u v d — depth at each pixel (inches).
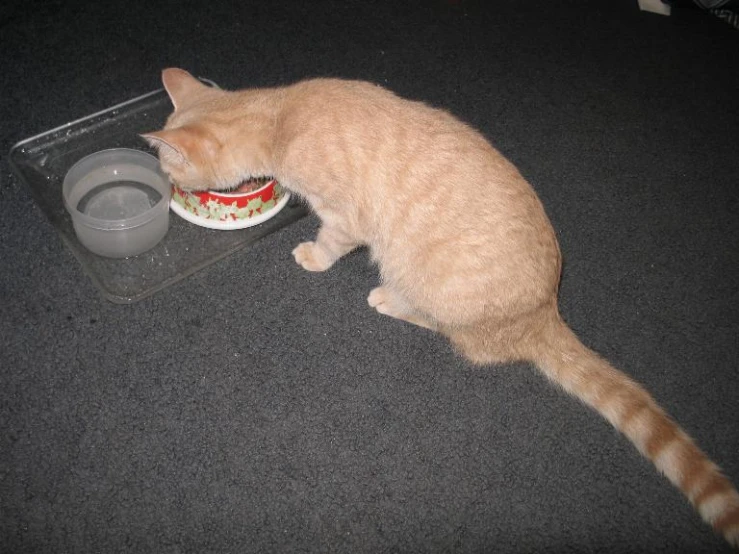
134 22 47.4
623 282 40.6
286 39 48.0
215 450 34.3
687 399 37.4
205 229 39.9
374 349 37.5
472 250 33.1
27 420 34.1
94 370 35.4
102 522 32.4
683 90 49.1
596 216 42.8
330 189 34.3
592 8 52.7
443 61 48.4
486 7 51.7
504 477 34.9
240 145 34.5
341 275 39.4
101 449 33.8
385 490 34.2
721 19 53.2
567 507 34.4
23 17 46.4
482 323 34.6
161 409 34.9
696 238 42.6
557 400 36.9
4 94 43.2
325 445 34.9
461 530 33.6
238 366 36.3
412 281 35.1
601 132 46.4
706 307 40.2
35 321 36.3
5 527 32.0
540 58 49.4
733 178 45.4
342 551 32.9
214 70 45.9
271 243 39.9
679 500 34.9
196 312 37.4
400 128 33.3
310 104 33.9
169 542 32.3
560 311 39.3
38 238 38.5
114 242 37.7
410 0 51.3
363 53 48.1
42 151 41.8
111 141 42.9
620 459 35.7
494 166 33.4
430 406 36.2
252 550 32.5
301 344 37.2
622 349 38.5
